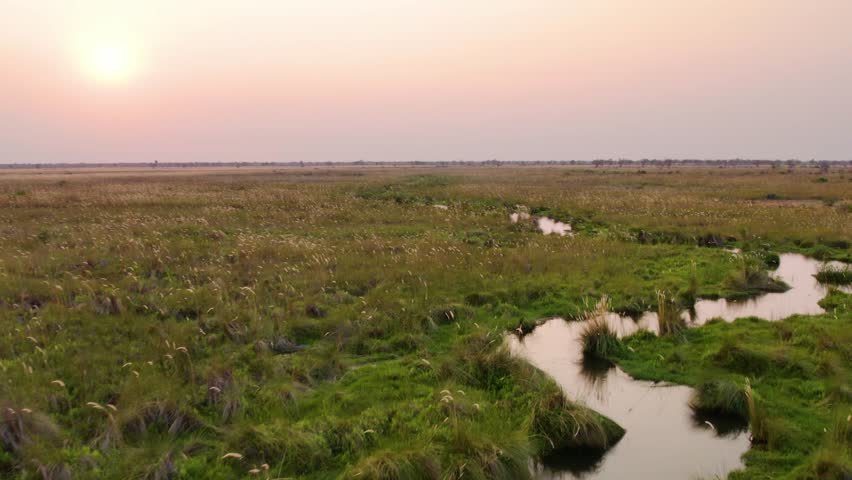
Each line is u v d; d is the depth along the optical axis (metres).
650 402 7.55
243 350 8.42
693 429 6.84
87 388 6.82
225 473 5.44
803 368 7.86
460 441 5.80
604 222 24.05
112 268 13.38
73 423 6.12
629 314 11.48
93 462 5.40
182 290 11.13
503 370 7.97
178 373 7.43
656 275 14.39
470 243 18.91
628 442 6.57
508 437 6.07
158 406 6.35
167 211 26.56
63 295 10.62
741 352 8.23
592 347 9.25
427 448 5.67
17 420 5.70
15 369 7.23
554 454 6.36
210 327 9.37
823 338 8.60
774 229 20.50
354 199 34.53
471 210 29.11
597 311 10.41
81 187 46.44
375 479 5.25
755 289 13.05
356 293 12.10
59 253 14.84
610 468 6.05
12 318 9.27
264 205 29.48
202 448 5.91
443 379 7.77
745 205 28.75
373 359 8.70
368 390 7.43
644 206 28.97
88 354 7.82
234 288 11.51
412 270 13.71
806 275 14.82
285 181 61.16
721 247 18.70
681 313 11.14
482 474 5.43
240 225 22.12
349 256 15.29
